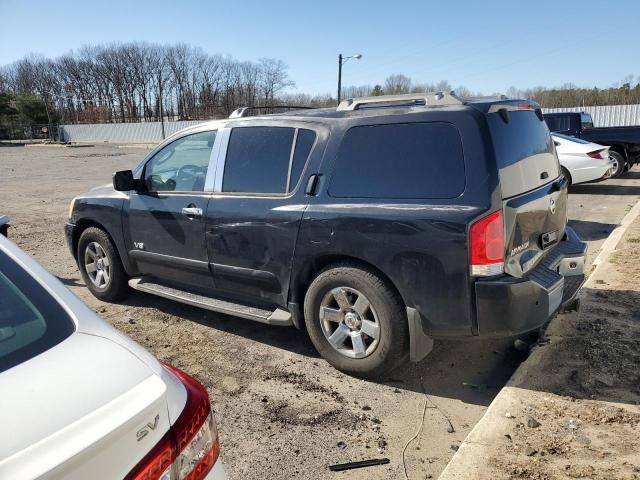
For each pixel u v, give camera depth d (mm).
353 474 2785
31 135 79500
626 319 4398
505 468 2652
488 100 3477
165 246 4691
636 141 13984
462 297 3188
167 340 4504
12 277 1886
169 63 100438
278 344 4391
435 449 2990
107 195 5230
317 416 3324
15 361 1521
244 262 4129
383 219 3369
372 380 3760
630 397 3277
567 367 3664
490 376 3822
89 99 105375
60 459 1206
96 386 1446
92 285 5547
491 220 3086
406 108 3486
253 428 3203
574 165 11781
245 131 4234
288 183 3910
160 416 1466
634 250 6410
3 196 14469
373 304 3504
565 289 3828
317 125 3848
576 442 2848
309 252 3730
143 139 65312
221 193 4277
